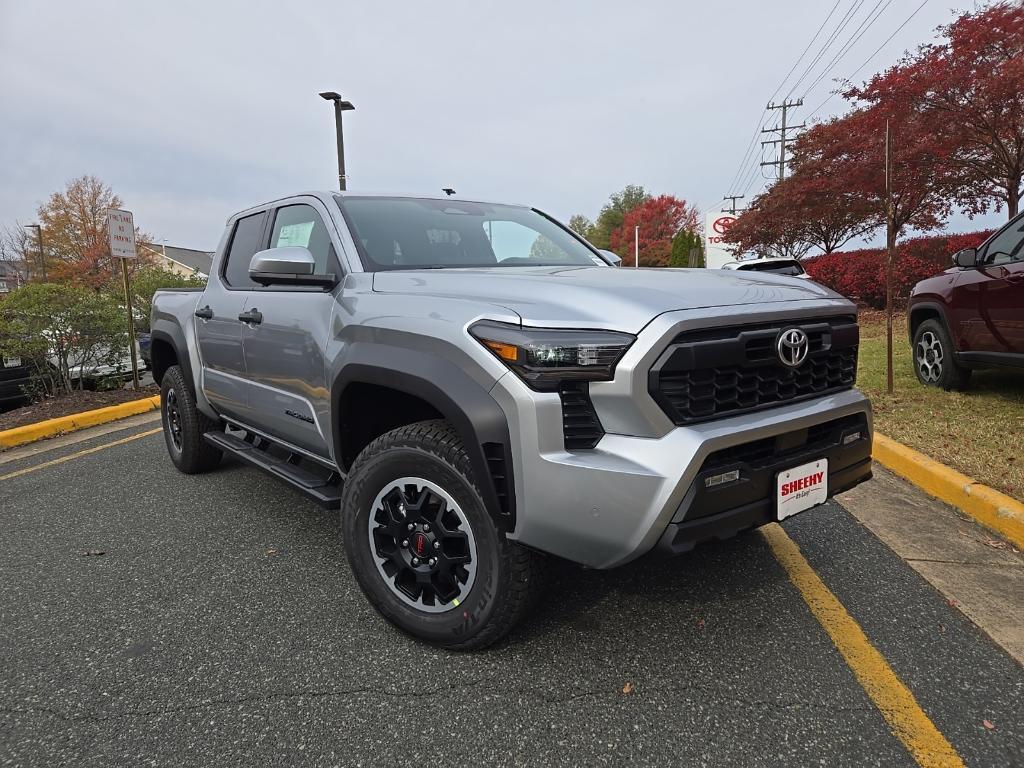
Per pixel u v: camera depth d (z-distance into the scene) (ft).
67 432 22.84
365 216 10.40
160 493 14.61
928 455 13.79
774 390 7.49
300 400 10.15
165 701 7.23
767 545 10.67
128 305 29.32
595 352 6.48
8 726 6.88
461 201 12.21
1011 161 33.73
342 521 8.55
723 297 7.38
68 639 8.59
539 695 7.09
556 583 9.48
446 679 7.42
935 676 7.25
